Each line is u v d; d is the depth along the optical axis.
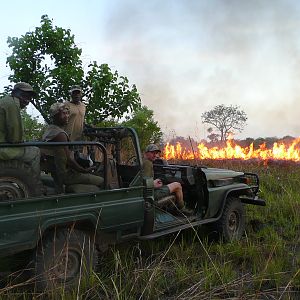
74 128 6.52
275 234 6.92
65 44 8.59
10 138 4.89
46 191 5.19
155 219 6.02
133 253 5.98
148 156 6.27
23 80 8.52
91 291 4.75
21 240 4.40
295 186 10.95
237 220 7.20
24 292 4.53
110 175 5.74
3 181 4.56
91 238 5.14
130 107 8.93
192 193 6.81
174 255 5.96
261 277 5.11
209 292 4.67
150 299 4.71
